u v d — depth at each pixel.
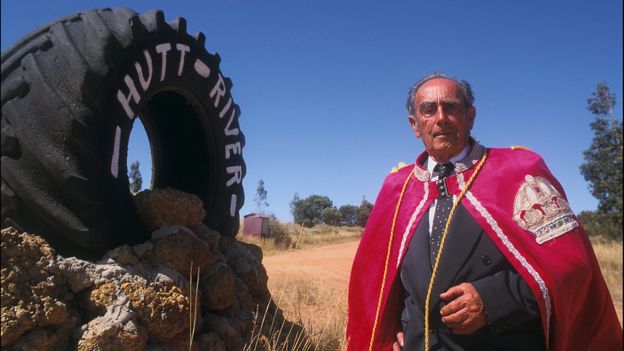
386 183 3.17
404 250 2.79
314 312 5.86
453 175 2.71
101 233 2.89
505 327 2.38
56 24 3.10
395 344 2.85
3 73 2.93
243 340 3.63
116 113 3.03
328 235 28.81
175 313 2.93
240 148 4.51
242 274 3.95
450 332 2.54
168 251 3.15
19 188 2.73
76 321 2.68
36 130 2.77
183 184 4.28
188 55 3.78
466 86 2.81
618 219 26.55
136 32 3.26
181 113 4.19
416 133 2.98
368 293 3.06
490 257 2.49
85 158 2.82
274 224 21.45
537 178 2.54
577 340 2.71
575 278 2.37
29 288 2.53
